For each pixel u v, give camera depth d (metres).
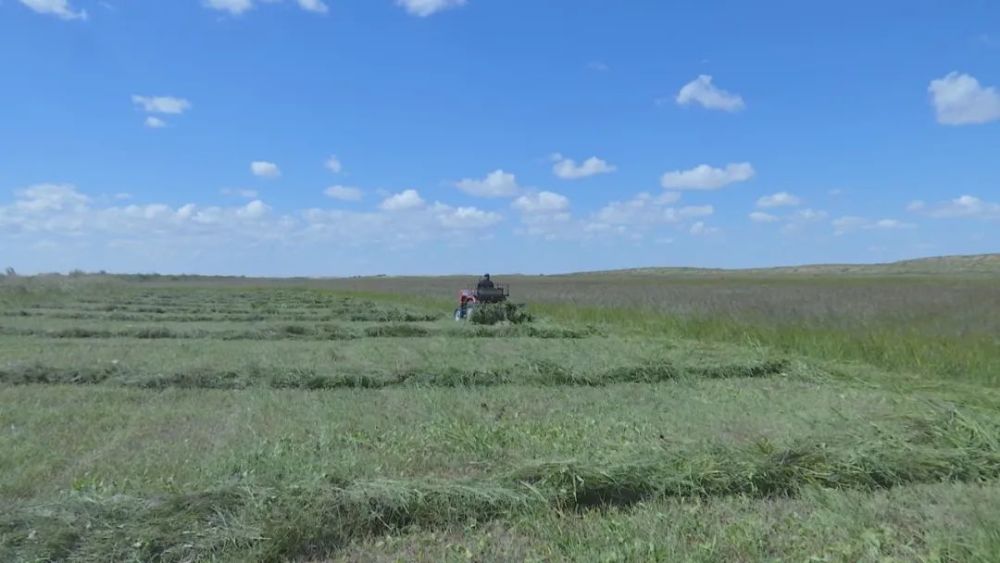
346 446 6.64
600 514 4.94
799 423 7.61
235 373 10.62
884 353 12.44
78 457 6.29
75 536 4.34
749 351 13.15
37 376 10.37
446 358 12.44
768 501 5.22
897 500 5.13
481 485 5.14
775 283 46.53
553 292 38.91
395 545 4.49
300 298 40.34
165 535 4.37
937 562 4.00
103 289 42.25
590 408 8.77
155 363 11.65
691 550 4.28
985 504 4.96
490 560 4.26
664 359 12.02
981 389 9.70
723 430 7.37
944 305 20.98
